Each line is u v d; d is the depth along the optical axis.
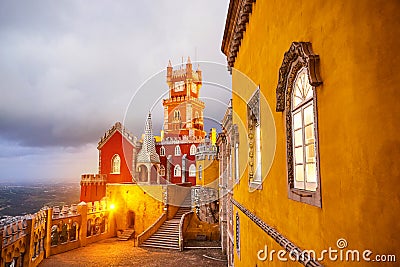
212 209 26.22
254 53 6.72
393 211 2.06
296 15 3.94
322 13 3.14
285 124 4.43
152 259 20.78
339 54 2.77
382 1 2.27
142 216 28.91
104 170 32.47
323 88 3.12
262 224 5.68
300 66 3.88
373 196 2.26
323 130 3.12
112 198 30.34
